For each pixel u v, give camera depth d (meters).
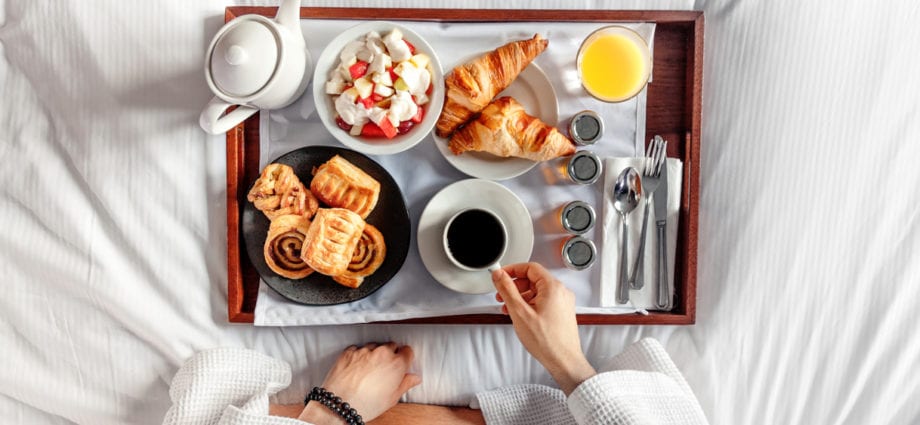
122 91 1.04
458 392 1.11
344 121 0.94
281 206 0.99
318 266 0.95
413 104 0.92
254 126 1.04
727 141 1.06
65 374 1.10
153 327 1.06
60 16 1.03
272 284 1.01
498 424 1.08
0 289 1.08
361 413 1.04
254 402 0.97
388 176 1.00
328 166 0.98
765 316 1.08
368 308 1.04
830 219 1.08
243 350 1.06
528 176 1.05
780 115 1.06
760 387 1.10
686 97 1.03
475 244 0.98
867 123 1.07
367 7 1.03
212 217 1.06
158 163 1.04
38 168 1.06
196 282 1.07
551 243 1.05
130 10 1.02
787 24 1.05
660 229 1.03
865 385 1.12
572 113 1.04
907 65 1.07
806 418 1.12
